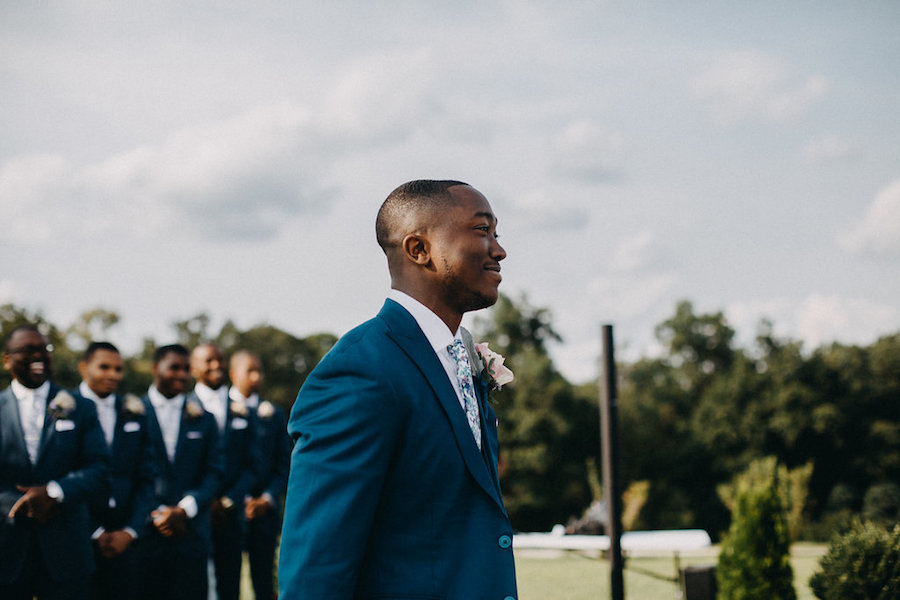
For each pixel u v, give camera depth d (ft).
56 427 16.43
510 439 120.98
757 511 18.88
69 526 16.16
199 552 19.17
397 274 6.90
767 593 18.44
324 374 6.10
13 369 16.43
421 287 6.79
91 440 16.94
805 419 122.21
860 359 129.49
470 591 5.88
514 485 120.78
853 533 14.70
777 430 124.26
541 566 35.32
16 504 15.47
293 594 5.52
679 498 124.88
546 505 119.14
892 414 123.95
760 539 18.70
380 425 5.87
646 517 123.13
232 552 20.90
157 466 19.62
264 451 22.41
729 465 126.62
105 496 18.11
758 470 62.69
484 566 5.99
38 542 15.79
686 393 147.95
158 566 18.78
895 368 125.90
